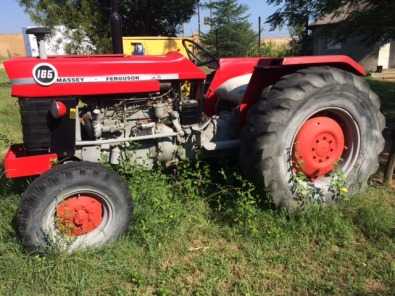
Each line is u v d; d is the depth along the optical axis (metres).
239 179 4.01
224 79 4.63
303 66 4.12
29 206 3.18
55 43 11.89
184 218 3.79
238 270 3.20
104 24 11.96
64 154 3.59
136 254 3.35
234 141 4.17
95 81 3.60
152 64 3.81
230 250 3.44
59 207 3.29
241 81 4.49
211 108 4.60
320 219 3.75
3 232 3.51
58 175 3.20
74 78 3.53
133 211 3.52
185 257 3.36
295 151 3.90
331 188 4.01
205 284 3.01
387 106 8.98
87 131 3.77
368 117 4.12
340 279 3.10
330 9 7.98
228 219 3.85
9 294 2.91
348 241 3.55
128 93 3.77
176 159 4.06
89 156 3.72
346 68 4.22
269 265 3.27
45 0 11.73
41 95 3.46
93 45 12.06
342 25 7.93
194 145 4.09
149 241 3.42
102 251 3.33
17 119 8.12
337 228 3.64
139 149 3.92
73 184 3.23
